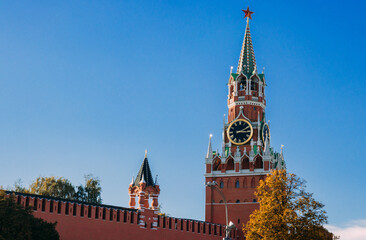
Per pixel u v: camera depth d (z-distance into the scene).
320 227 102.12
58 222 108.25
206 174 158.00
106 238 115.75
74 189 159.62
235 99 162.50
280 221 102.25
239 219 151.88
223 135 161.12
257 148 156.50
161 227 127.50
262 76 165.12
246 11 171.38
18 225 91.25
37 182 158.00
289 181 106.69
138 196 127.38
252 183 153.50
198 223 137.12
